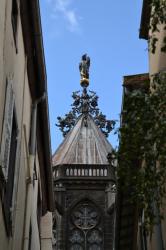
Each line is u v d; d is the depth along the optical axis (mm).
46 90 20844
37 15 17141
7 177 13414
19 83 16609
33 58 18906
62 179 74375
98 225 72875
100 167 75812
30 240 19984
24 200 18531
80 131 83438
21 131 16969
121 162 8453
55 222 71625
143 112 8297
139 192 8273
